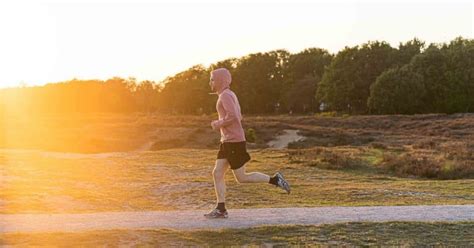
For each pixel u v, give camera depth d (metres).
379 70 93.75
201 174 23.08
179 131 52.88
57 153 29.28
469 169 24.94
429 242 8.52
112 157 28.11
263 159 28.31
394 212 10.30
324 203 15.71
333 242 8.41
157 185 19.27
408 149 32.88
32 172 21.59
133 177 21.70
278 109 114.88
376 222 9.26
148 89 136.12
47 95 111.94
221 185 9.59
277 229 8.84
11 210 13.51
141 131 53.19
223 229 8.80
